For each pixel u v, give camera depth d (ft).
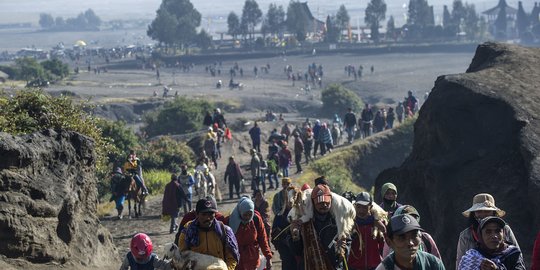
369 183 472.85
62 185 166.71
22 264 149.59
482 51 244.42
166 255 97.55
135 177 283.59
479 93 200.23
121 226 267.80
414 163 216.95
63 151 172.04
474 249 78.48
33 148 161.68
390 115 543.80
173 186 250.37
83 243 174.19
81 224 177.17
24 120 203.10
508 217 169.48
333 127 526.16
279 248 108.68
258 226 118.32
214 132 464.24
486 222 77.30
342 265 98.89
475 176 185.57
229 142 499.10
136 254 99.19
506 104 194.59
